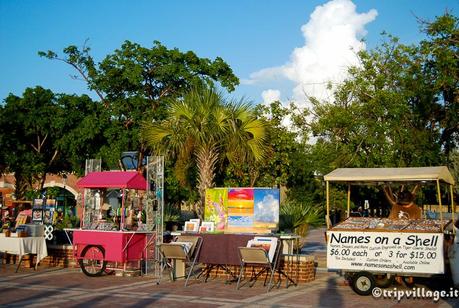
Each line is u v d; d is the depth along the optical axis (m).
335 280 13.45
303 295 11.15
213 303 10.13
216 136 15.02
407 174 11.34
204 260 12.96
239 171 16.95
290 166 20.55
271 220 13.12
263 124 15.44
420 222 11.45
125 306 9.77
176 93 23.47
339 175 11.91
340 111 19.67
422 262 10.68
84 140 22.50
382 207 20.61
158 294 11.18
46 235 15.79
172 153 15.59
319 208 17.69
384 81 19.61
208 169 15.10
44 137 25.91
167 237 16.36
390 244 10.95
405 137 18.78
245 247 11.88
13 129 24.64
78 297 10.70
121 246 13.57
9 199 33.06
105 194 15.20
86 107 23.48
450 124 21.06
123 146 22.06
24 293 11.11
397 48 20.08
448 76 19.22
